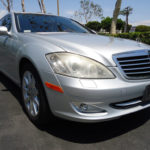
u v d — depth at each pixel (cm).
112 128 205
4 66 299
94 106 162
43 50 184
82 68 163
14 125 203
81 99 159
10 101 268
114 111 171
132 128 205
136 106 184
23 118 219
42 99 183
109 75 166
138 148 171
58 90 165
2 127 198
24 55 201
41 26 291
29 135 186
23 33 253
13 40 252
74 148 169
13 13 308
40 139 181
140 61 183
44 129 198
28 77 210
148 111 247
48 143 175
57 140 180
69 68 164
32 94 205
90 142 179
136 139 185
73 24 342
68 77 161
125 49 185
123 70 171
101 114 167
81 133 194
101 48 181
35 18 307
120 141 181
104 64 168
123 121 220
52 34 250
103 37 254
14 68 245
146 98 183
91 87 157
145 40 883
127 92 168
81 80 159
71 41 200
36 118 197
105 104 164
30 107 211
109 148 170
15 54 232
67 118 171
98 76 163
